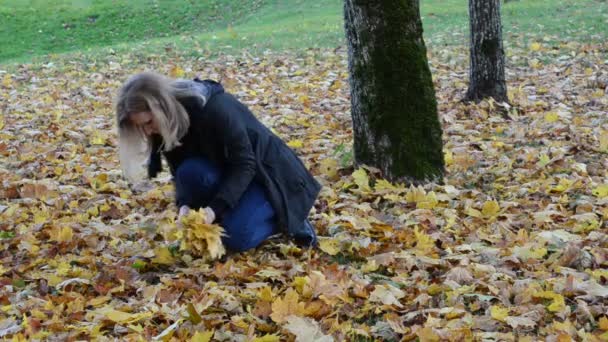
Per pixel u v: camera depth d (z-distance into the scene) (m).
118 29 21.19
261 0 22.19
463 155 6.45
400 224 4.95
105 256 4.55
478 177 6.01
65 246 4.72
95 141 7.76
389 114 5.67
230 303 3.75
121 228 5.00
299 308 3.55
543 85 10.12
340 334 3.41
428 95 5.72
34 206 5.68
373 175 5.71
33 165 6.88
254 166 4.12
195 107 3.98
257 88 10.75
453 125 7.93
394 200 5.35
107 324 3.65
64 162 6.98
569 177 5.87
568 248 4.27
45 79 12.16
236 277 4.10
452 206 5.30
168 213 5.07
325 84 10.75
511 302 3.83
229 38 15.59
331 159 6.29
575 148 6.68
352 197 5.50
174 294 3.90
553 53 12.36
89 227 5.08
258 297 3.85
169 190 5.87
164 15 22.00
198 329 3.48
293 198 4.30
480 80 8.98
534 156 6.47
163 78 3.84
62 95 10.69
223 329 3.51
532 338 3.38
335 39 14.82
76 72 12.61
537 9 16.67
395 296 3.79
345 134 7.83
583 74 10.63
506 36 14.04
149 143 3.91
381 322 3.57
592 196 5.41
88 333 3.52
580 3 16.91
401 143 5.67
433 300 3.83
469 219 5.04
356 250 4.48
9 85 11.84
